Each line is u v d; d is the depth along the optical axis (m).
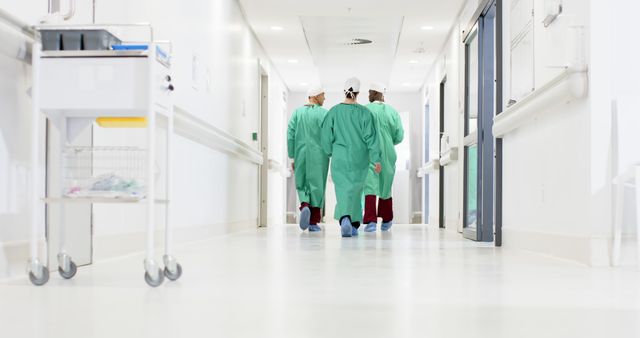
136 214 3.69
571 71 3.13
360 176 6.12
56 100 2.20
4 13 2.18
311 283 2.23
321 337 1.29
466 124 6.70
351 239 5.46
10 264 2.32
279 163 10.70
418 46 8.80
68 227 2.72
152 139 2.17
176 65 4.27
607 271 2.78
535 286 2.19
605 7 3.10
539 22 3.87
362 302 1.78
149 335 1.30
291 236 6.03
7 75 2.33
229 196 6.44
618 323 1.47
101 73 2.19
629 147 3.03
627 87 3.09
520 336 1.31
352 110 6.09
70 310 1.63
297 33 8.14
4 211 2.31
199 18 4.98
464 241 5.43
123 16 3.38
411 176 12.04
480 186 5.69
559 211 3.53
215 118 5.61
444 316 1.55
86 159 2.68
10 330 1.35
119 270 2.70
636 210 2.92
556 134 3.59
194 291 2.01
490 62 5.82
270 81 9.69
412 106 12.15
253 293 1.96
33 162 2.16
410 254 3.71
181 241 4.52
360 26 7.80
